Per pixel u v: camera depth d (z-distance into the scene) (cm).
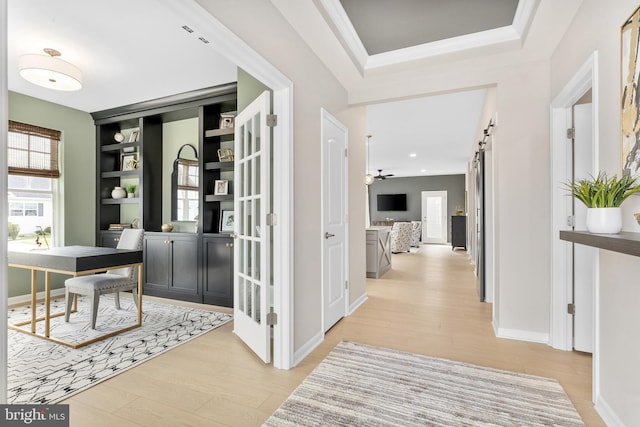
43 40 271
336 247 315
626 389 146
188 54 296
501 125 277
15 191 397
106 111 450
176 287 399
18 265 288
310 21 224
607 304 163
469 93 413
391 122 542
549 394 187
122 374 213
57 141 430
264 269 226
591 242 133
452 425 160
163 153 457
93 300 294
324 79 285
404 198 1209
